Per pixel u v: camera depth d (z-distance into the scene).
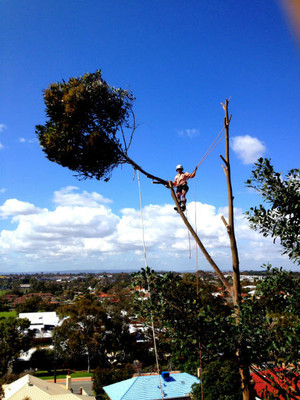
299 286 6.39
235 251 6.64
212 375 17.95
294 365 5.54
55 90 7.68
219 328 5.62
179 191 7.85
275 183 6.97
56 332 53.38
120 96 7.62
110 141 7.64
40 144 8.07
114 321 56.12
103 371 40.25
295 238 6.70
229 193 6.85
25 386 26.64
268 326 5.77
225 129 6.99
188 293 6.14
